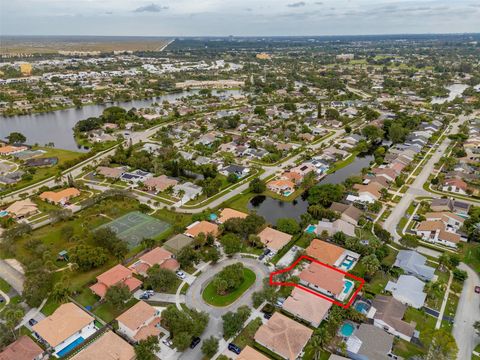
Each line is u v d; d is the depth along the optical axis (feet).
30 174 608.60
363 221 449.89
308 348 271.90
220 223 447.01
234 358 263.49
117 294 303.89
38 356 262.47
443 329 285.84
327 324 286.25
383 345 264.72
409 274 352.90
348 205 478.59
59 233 434.30
